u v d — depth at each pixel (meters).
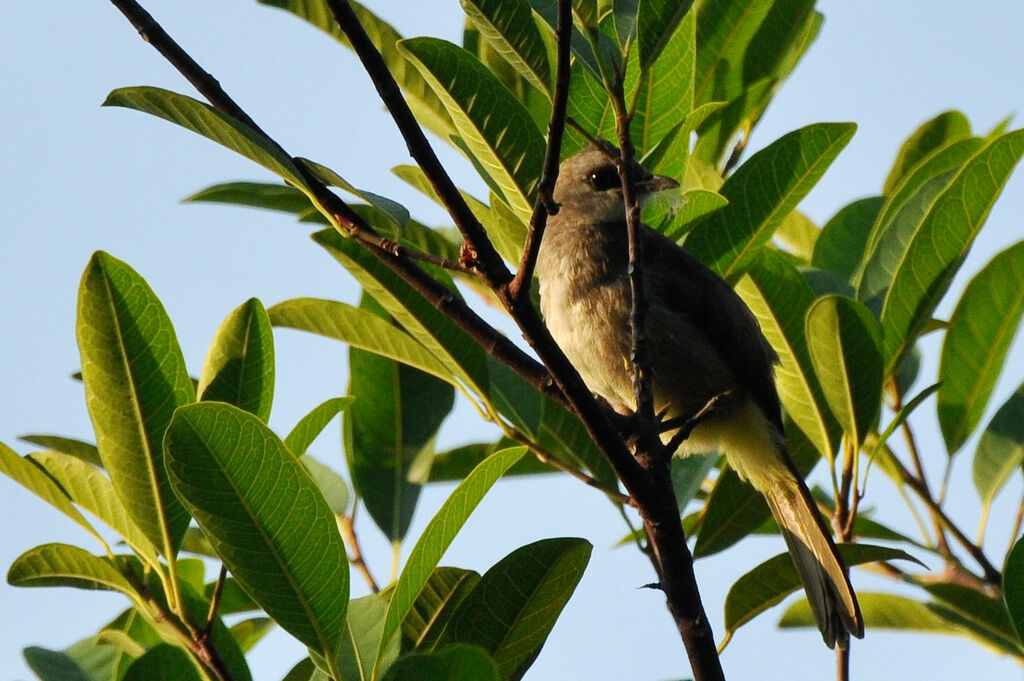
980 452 9.99
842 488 9.20
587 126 9.05
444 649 5.45
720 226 9.07
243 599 9.54
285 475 6.13
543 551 7.13
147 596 7.64
